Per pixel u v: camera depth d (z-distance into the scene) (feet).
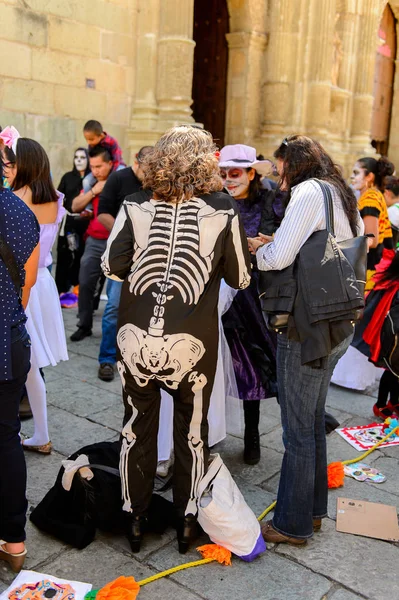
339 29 34.71
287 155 7.97
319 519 8.58
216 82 32.45
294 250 7.45
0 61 19.77
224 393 9.46
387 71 46.57
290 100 31.86
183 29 24.36
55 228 10.27
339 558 8.06
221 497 7.79
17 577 7.34
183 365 7.14
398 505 9.46
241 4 29.71
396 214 15.42
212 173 7.28
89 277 16.38
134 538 7.86
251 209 10.14
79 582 7.27
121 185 14.46
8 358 6.73
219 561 7.79
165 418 9.41
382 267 13.55
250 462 10.44
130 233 7.30
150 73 24.57
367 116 37.17
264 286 7.79
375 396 14.14
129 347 7.21
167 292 7.07
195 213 7.16
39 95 21.22
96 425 11.72
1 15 19.47
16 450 7.22
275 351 9.90
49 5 20.88
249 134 31.42
